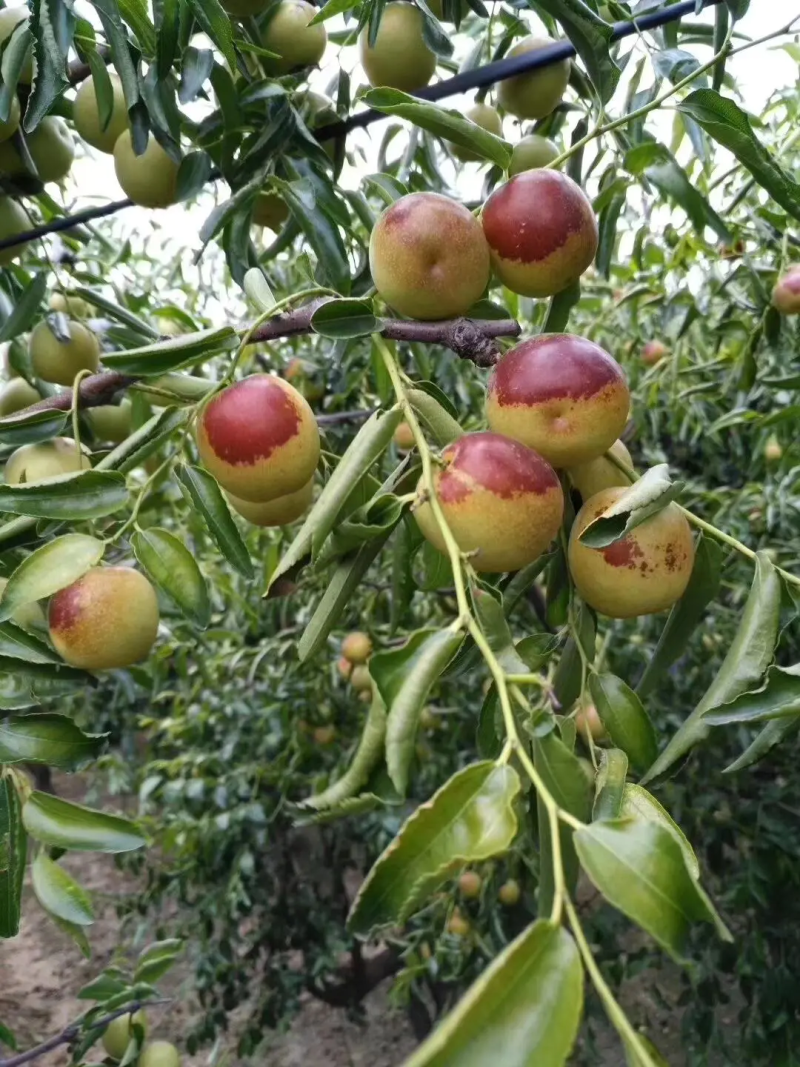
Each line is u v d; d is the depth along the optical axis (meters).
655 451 0.68
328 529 0.18
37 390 0.41
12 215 0.36
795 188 0.23
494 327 0.23
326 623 0.20
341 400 0.66
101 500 0.21
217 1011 0.81
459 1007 0.10
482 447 0.19
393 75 0.34
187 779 0.82
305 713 0.76
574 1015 0.10
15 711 0.26
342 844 0.89
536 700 0.21
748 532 0.62
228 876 0.78
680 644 0.24
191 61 0.28
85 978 1.03
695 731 0.18
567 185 0.23
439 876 0.12
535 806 0.19
